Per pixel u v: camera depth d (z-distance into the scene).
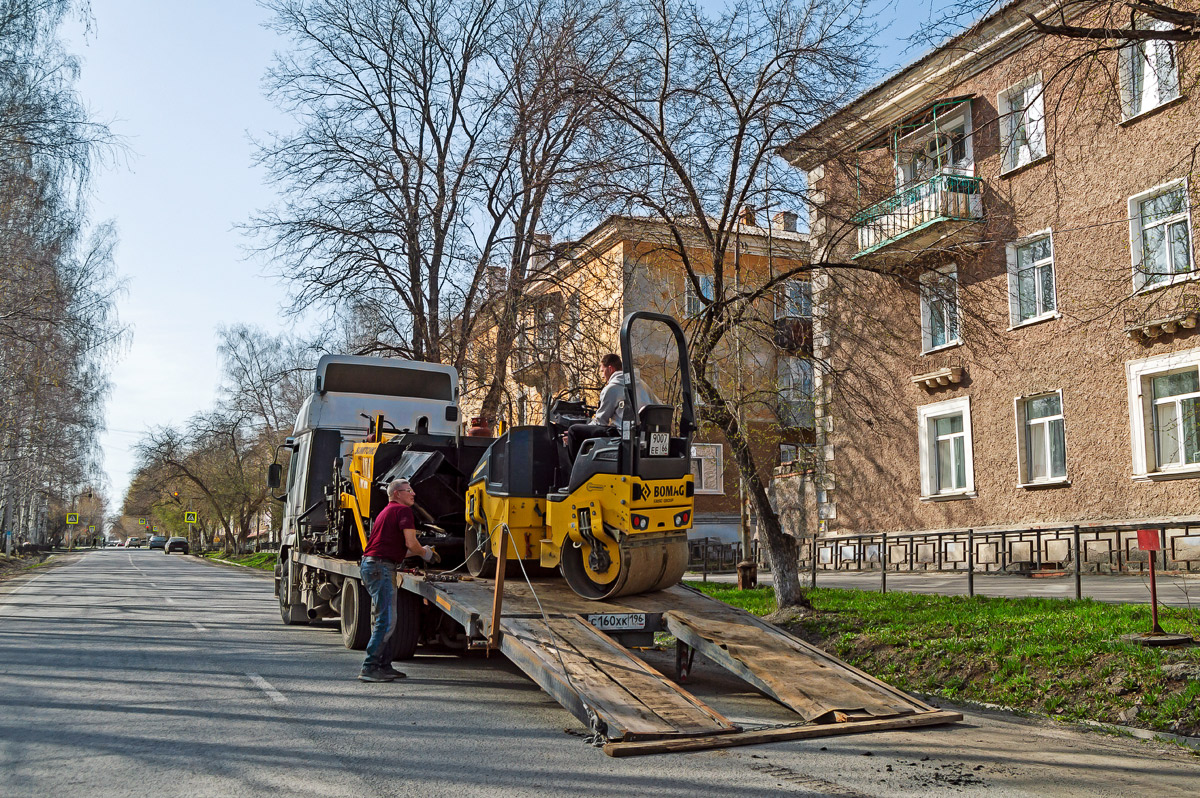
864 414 13.85
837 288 12.59
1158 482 17.20
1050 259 19.55
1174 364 17.02
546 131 18.50
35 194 24.22
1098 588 14.41
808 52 11.47
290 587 14.32
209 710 7.31
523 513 9.02
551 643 7.30
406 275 21.59
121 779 5.31
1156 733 6.64
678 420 9.01
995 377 20.84
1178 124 16.81
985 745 6.36
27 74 21.86
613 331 17.34
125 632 12.95
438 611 9.95
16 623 14.24
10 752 5.94
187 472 61.12
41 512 85.94
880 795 5.09
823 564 25.61
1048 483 19.39
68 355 27.38
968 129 20.95
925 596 12.84
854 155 12.28
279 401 48.94
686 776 5.43
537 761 5.78
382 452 11.50
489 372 20.22
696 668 10.22
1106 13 8.40
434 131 23.20
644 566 8.26
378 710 7.41
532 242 19.33
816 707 6.80
